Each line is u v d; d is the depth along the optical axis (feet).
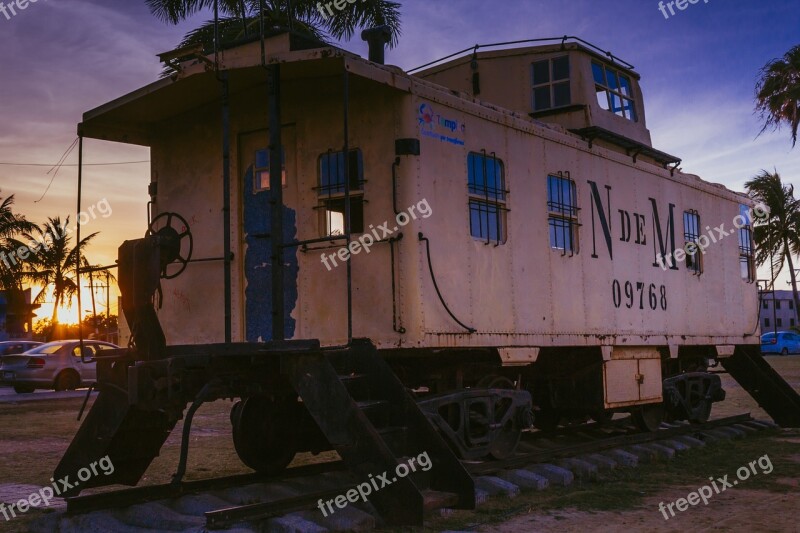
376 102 22.53
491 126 25.17
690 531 18.30
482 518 19.31
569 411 35.12
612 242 30.89
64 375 69.41
